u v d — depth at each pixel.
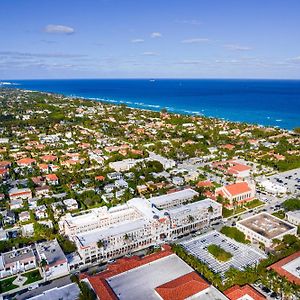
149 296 141.62
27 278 166.62
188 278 148.62
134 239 193.12
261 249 189.12
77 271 172.62
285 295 145.62
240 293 142.75
